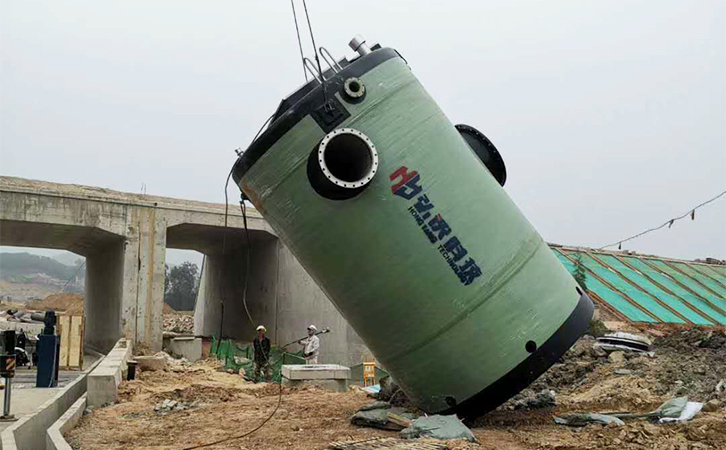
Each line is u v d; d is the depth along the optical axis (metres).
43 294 184.25
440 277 7.31
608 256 31.66
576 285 8.28
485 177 7.88
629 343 13.78
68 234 29.98
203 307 44.91
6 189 25.44
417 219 7.30
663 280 30.59
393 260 7.32
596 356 13.73
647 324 23.34
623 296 26.55
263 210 8.01
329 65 8.00
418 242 7.30
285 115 7.48
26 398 13.41
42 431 9.77
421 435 6.95
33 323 36.56
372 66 7.68
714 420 7.32
